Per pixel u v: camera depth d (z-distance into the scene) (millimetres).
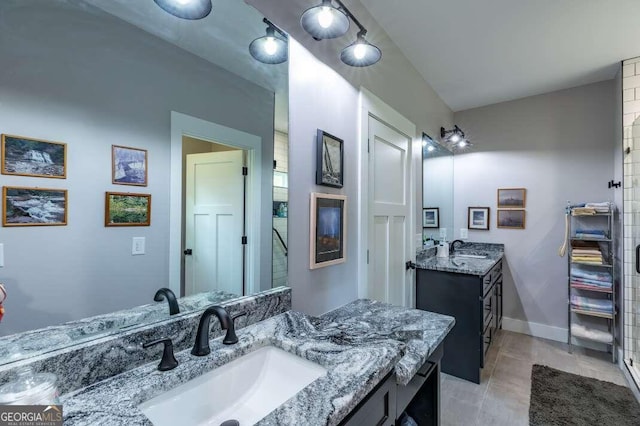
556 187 3199
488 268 2467
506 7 1877
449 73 2754
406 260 2436
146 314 915
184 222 1028
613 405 2061
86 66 794
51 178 733
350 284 1729
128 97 886
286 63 1338
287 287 1329
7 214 664
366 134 1861
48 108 727
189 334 946
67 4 762
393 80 2248
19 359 663
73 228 771
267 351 1052
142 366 825
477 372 2338
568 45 2311
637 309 2432
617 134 2777
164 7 971
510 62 2572
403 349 988
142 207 919
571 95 3115
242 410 913
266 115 1271
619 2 1826
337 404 674
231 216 1162
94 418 610
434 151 3150
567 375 2451
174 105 1000
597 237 2809
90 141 804
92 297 804
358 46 1402
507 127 3453
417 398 1376
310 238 1441
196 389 832
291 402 684
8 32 667
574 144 3111
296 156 1378
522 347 2975
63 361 695
